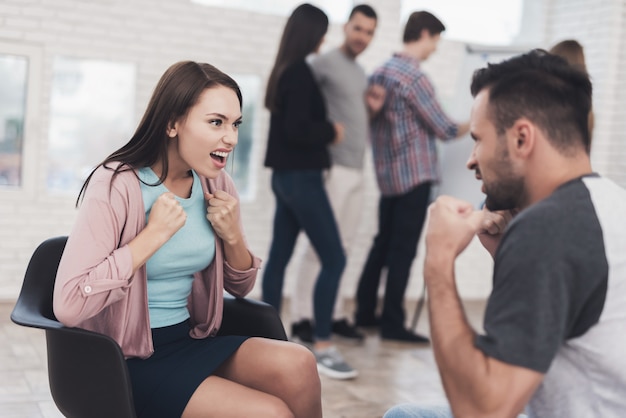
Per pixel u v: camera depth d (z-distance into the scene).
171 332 1.99
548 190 1.34
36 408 2.98
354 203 4.27
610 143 5.46
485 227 1.70
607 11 5.37
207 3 4.87
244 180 5.16
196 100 1.87
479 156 1.39
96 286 1.73
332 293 3.74
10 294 4.56
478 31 5.69
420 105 4.27
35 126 4.56
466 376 1.24
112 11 4.63
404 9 5.48
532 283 1.22
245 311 2.13
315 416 1.98
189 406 1.83
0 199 4.52
